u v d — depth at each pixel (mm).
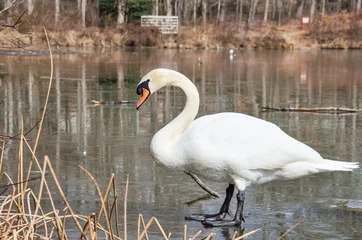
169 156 8062
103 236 7566
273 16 82688
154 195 9383
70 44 54031
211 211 8719
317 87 25969
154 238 7613
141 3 69812
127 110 18062
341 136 14562
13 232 5891
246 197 9414
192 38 60156
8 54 39594
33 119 15977
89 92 22500
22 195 6348
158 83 8438
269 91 24297
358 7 81000
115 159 11594
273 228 8062
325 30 66562
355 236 7793
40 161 11211
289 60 43719
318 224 8227
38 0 48312
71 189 9500
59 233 6016
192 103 8273
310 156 8047
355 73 33188
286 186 10039
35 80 26016
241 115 8250
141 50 52781
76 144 12875
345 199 9359
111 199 9086
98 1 68938
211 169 7980
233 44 61562
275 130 8156
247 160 7875
